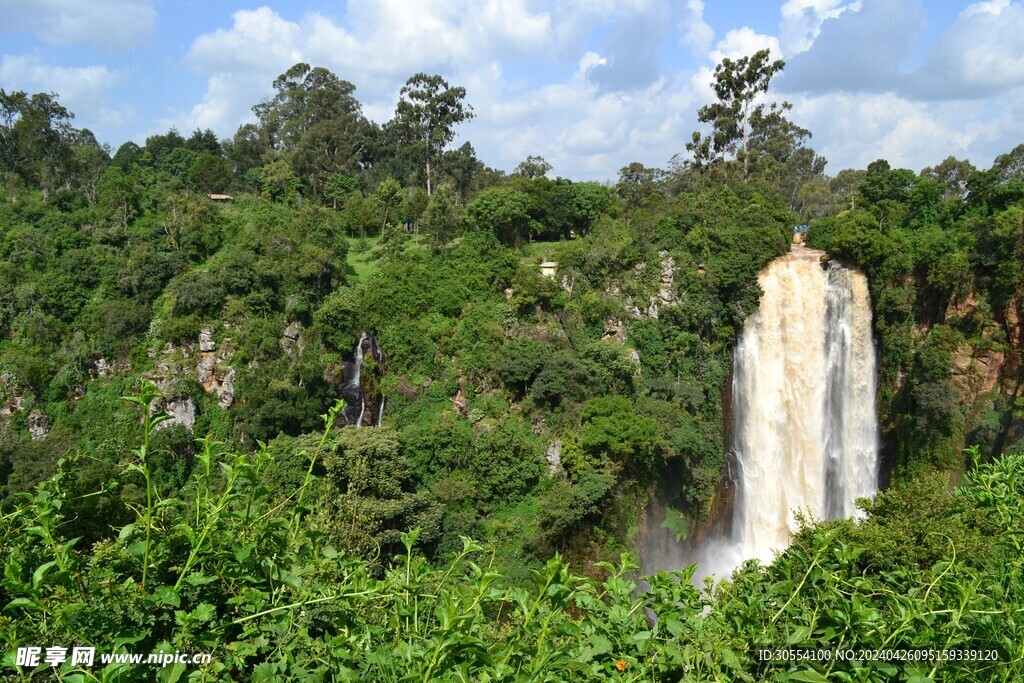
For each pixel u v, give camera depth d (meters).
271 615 9.03
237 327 55.81
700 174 98.88
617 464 49.50
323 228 65.50
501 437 51.50
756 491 62.97
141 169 77.44
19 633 8.16
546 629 8.52
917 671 8.73
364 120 104.25
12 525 9.78
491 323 57.62
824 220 69.19
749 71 98.12
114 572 8.64
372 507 42.97
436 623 9.80
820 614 9.65
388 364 56.19
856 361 61.97
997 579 11.38
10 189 72.81
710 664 8.79
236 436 52.06
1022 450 53.53
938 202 64.12
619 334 60.12
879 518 30.48
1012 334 56.09
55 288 56.44
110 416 53.22
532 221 67.62
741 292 61.78
